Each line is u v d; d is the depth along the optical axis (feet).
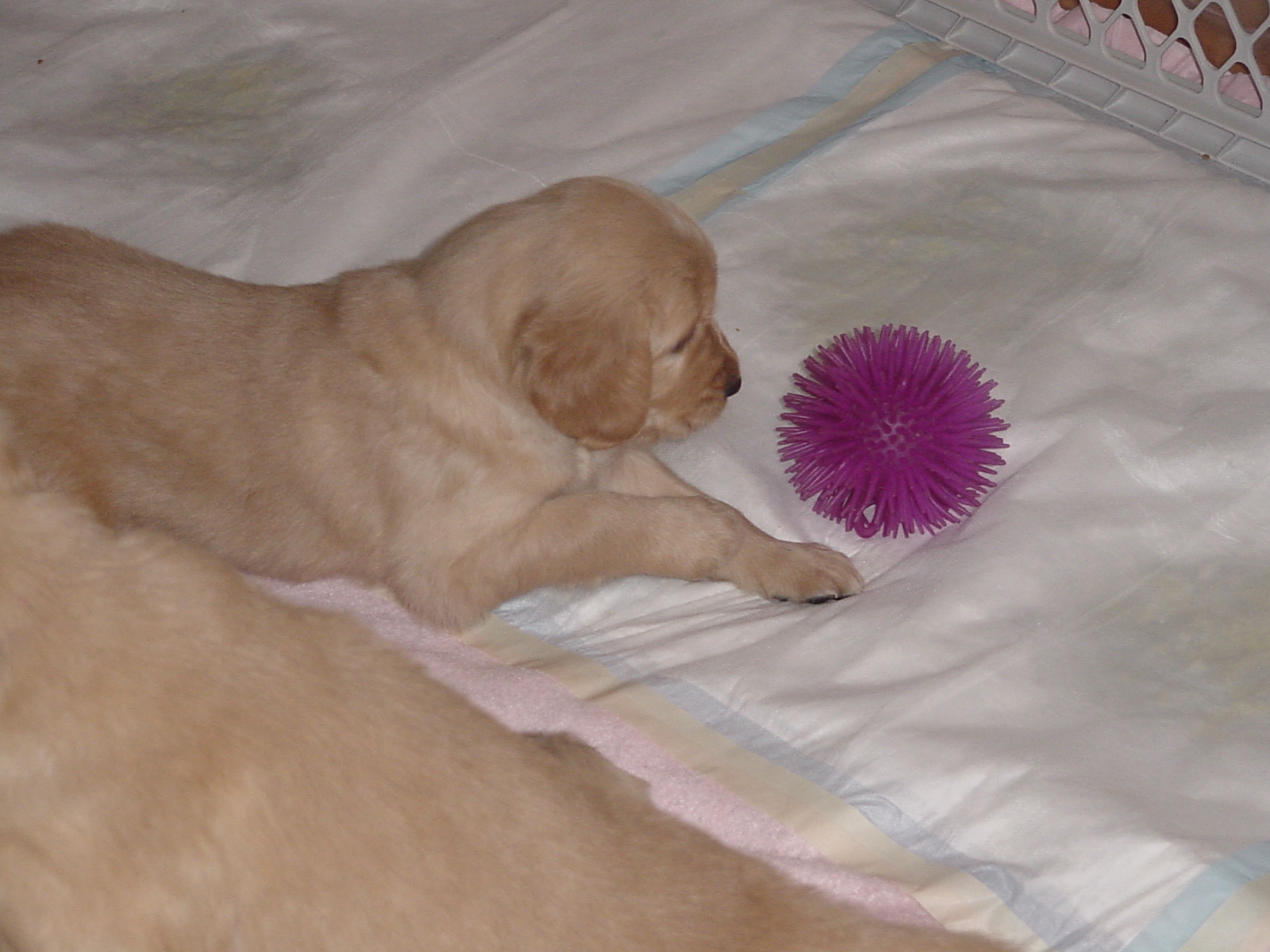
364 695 2.83
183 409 3.53
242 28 4.71
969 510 3.67
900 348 3.65
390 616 3.60
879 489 3.62
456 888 2.74
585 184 3.51
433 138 4.38
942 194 4.19
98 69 4.60
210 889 2.73
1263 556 3.58
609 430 3.40
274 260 4.16
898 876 3.18
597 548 3.55
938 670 3.41
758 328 3.97
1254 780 3.27
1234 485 3.65
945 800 3.25
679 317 3.50
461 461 3.52
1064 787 3.25
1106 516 3.61
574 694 3.42
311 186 4.29
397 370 3.52
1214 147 4.25
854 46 4.50
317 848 2.73
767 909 2.86
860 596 3.56
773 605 3.59
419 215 4.22
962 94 4.35
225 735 2.75
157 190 4.30
